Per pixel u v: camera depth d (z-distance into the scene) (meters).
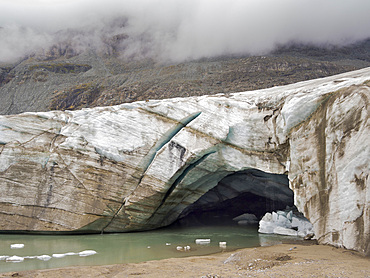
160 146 18.38
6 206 17.77
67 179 17.97
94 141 18.22
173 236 16.86
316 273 7.90
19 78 90.94
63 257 12.01
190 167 17.67
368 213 10.25
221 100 17.52
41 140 18.80
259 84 67.50
